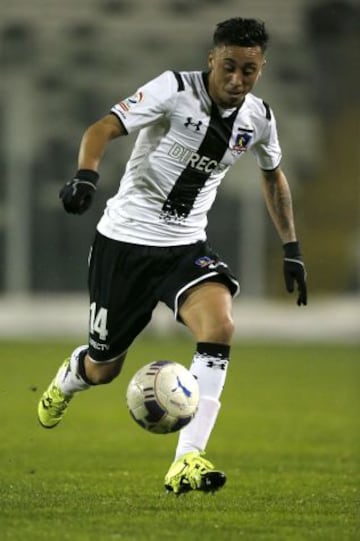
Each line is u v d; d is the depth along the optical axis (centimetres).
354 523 2203
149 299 2475
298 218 13538
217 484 2216
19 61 13262
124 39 13750
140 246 2450
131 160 2477
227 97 2323
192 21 13862
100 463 3384
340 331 11850
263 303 12700
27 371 7050
